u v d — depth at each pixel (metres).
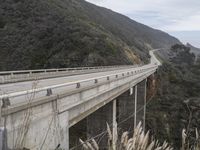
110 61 73.69
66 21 83.25
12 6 87.62
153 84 65.38
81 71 42.41
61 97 10.82
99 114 27.67
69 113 12.47
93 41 77.06
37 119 8.43
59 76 31.83
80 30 80.31
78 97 13.90
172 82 82.12
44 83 19.97
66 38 76.19
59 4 102.50
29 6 87.81
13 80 24.27
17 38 77.25
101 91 19.72
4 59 72.75
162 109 57.06
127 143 3.44
